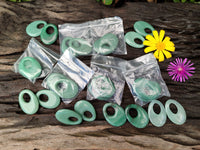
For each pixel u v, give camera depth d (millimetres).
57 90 348
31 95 344
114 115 344
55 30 387
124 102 357
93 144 331
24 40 384
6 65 366
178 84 375
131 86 364
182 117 352
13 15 399
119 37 392
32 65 358
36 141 328
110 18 403
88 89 357
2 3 403
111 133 338
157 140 337
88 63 377
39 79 362
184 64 387
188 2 448
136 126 341
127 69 373
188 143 339
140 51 391
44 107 347
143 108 354
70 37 384
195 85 376
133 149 331
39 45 375
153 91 358
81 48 376
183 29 417
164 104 361
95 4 422
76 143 330
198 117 356
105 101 356
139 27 401
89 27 393
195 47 404
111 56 380
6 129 333
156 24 417
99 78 363
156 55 378
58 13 410
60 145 328
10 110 344
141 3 431
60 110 339
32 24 391
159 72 374
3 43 379
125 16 417
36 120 341
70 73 362
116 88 361
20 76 361
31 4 412
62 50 375
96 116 348
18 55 375
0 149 323
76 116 339
